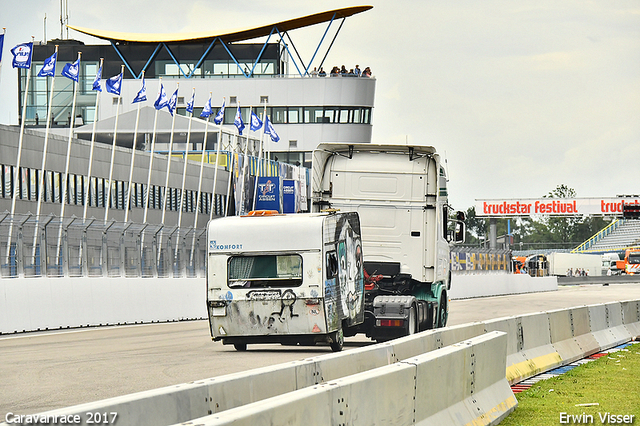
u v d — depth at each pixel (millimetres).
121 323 59375
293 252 37125
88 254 58031
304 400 12547
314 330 37250
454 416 18734
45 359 33875
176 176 114250
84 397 23406
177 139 137000
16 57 77562
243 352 37719
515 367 28656
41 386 25688
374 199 45156
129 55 183000
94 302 56938
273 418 11641
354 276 40781
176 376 28109
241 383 15438
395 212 45031
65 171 94375
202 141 136750
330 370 18953
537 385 27500
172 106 99938
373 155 45344
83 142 97438
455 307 83875
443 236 47938
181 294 67875
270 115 178125
